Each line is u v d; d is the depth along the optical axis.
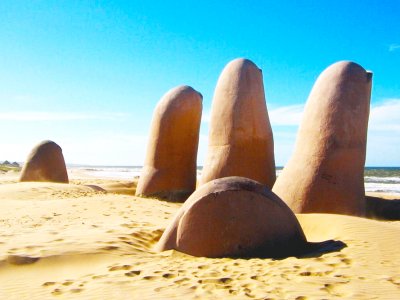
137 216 7.92
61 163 15.62
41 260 4.41
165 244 5.01
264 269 4.02
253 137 9.10
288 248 4.90
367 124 7.60
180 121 11.43
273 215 4.94
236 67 9.46
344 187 7.02
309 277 3.70
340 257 4.29
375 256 4.29
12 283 3.88
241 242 4.84
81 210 8.51
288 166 7.64
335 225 5.59
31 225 6.71
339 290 3.34
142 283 3.69
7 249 4.71
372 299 3.13
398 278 3.62
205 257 4.78
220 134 9.26
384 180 30.98
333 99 7.40
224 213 4.89
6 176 23.38
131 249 4.96
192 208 4.94
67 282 3.82
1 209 8.86
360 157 7.30
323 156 7.18
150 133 11.86
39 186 12.69
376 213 8.99
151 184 11.35
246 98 9.20
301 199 7.07
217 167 9.07
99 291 3.51
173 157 11.41
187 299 3.24
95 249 4.75
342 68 7.58
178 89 11.75
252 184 5.07
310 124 7.55
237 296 3.27
